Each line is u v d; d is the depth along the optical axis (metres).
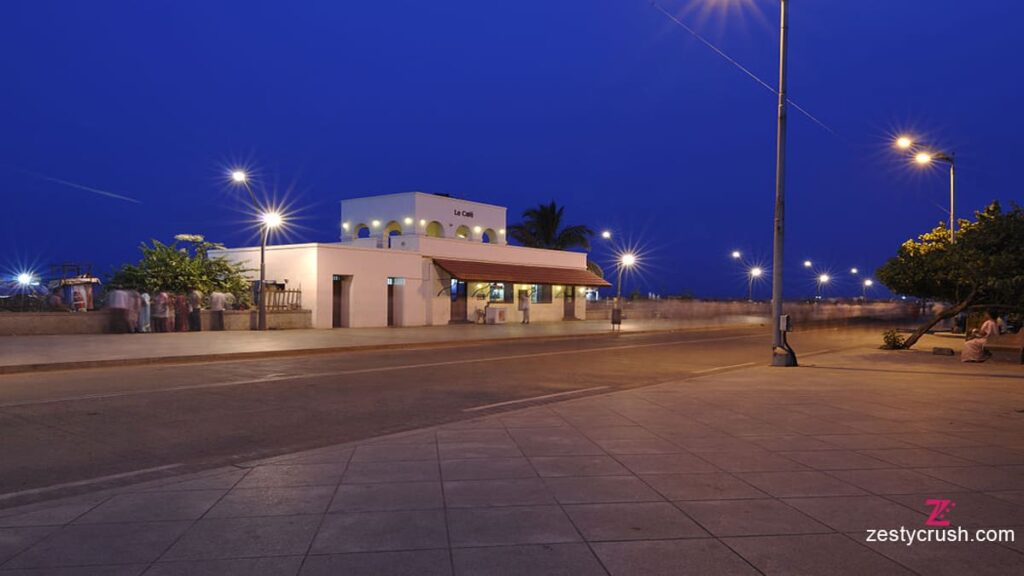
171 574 3.99
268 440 8.41
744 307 60.62
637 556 4.24
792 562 4.14
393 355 19.75
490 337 26.53
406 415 10.18
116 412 10.09
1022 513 5.11
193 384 13.13
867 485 5.86
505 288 39.03
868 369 16.19
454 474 6.24
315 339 23.42
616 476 6.17
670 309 54.97
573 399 11.08
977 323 26.00
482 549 4.36
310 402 11.23
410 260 33.03
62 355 16.83
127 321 24.47
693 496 5.53
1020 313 19.66
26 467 6.99
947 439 7.82
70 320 23.45
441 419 9.90
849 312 70.62
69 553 4.32
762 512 5.11
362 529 4.74
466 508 5.22
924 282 25.28
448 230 37.72
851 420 9.07
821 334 34.75
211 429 9.00
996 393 11.80
